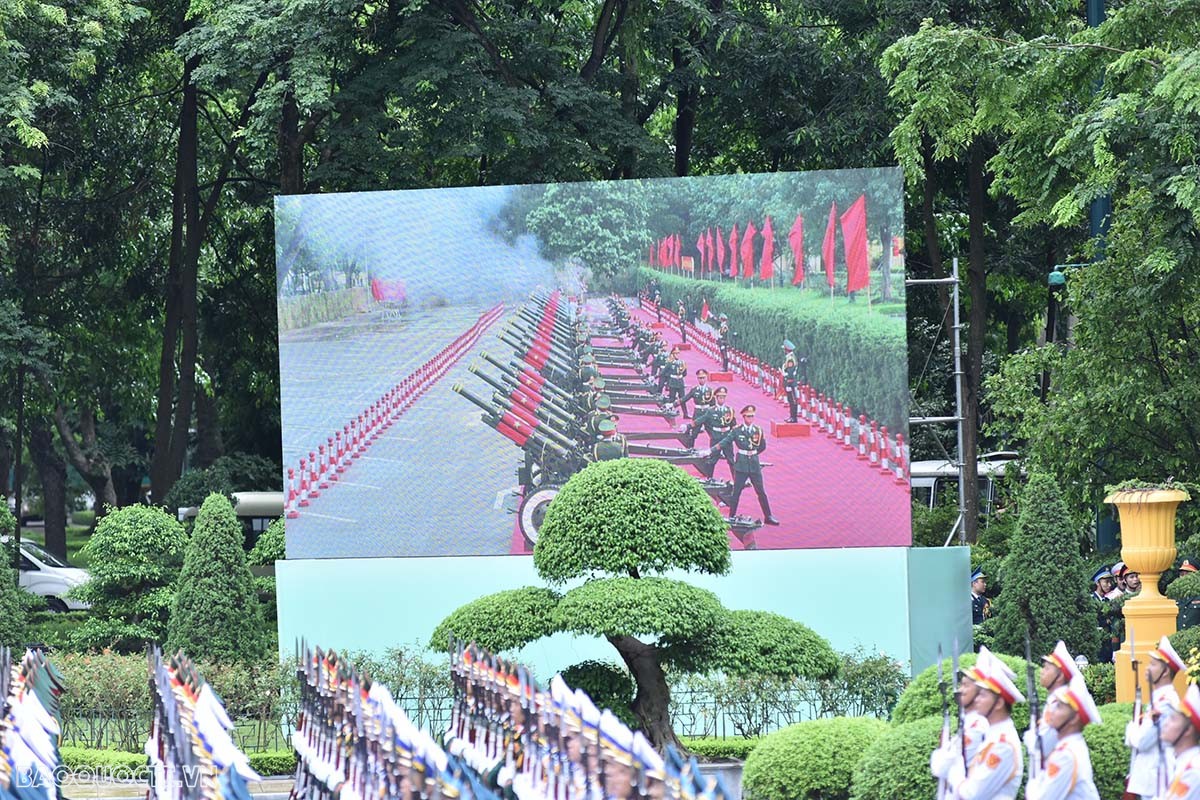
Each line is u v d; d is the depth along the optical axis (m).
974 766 10.65
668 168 30.66
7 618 23.75
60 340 38.94
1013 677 11.21
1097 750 11.89
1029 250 35.22
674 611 14.67
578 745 10.75
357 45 29.39
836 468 22.81
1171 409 21.47
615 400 23.28
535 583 22.83
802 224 23.08
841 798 12.25
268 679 19.83
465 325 23.47
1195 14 19.69
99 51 33.50
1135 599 17.69
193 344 36.56
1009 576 21.05
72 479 63.91
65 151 35.91
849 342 22.86
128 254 39.31
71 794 17.06
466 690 13.67
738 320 23.14
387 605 22.94
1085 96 20.69
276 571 23.05
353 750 12.40
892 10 30.41
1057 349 23.75
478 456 23.31
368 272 23.55
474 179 34.84
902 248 22.84
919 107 20.33
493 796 11.84
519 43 29.83
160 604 23.34
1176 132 18.22
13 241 36.53
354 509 23.33
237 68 28.25
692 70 32.62
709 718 19.45
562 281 23.45
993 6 30.58
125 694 19.66
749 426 23.03
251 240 40.28
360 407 23.44
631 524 15.03
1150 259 19.16
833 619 22.03
